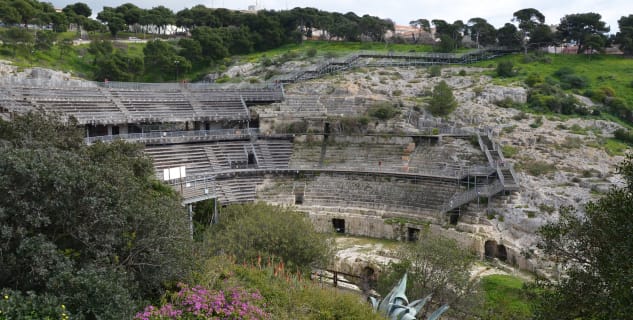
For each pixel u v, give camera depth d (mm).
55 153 21391
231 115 71875
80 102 60938
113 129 66688
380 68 96562
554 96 72688
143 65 107812
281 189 62156
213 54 118688
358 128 69188
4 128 29656
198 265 24312
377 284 35781
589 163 55312
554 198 48719
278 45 128250
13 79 59562
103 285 17406
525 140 60625
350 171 62125
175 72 111188
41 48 97500
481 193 49312
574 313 19000
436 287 32031
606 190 49031
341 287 37750
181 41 117938
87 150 32031
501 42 107312
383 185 59562
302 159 66812
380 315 24906
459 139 60906
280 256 34969
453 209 51312
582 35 99188
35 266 17453
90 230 19891
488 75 86562
